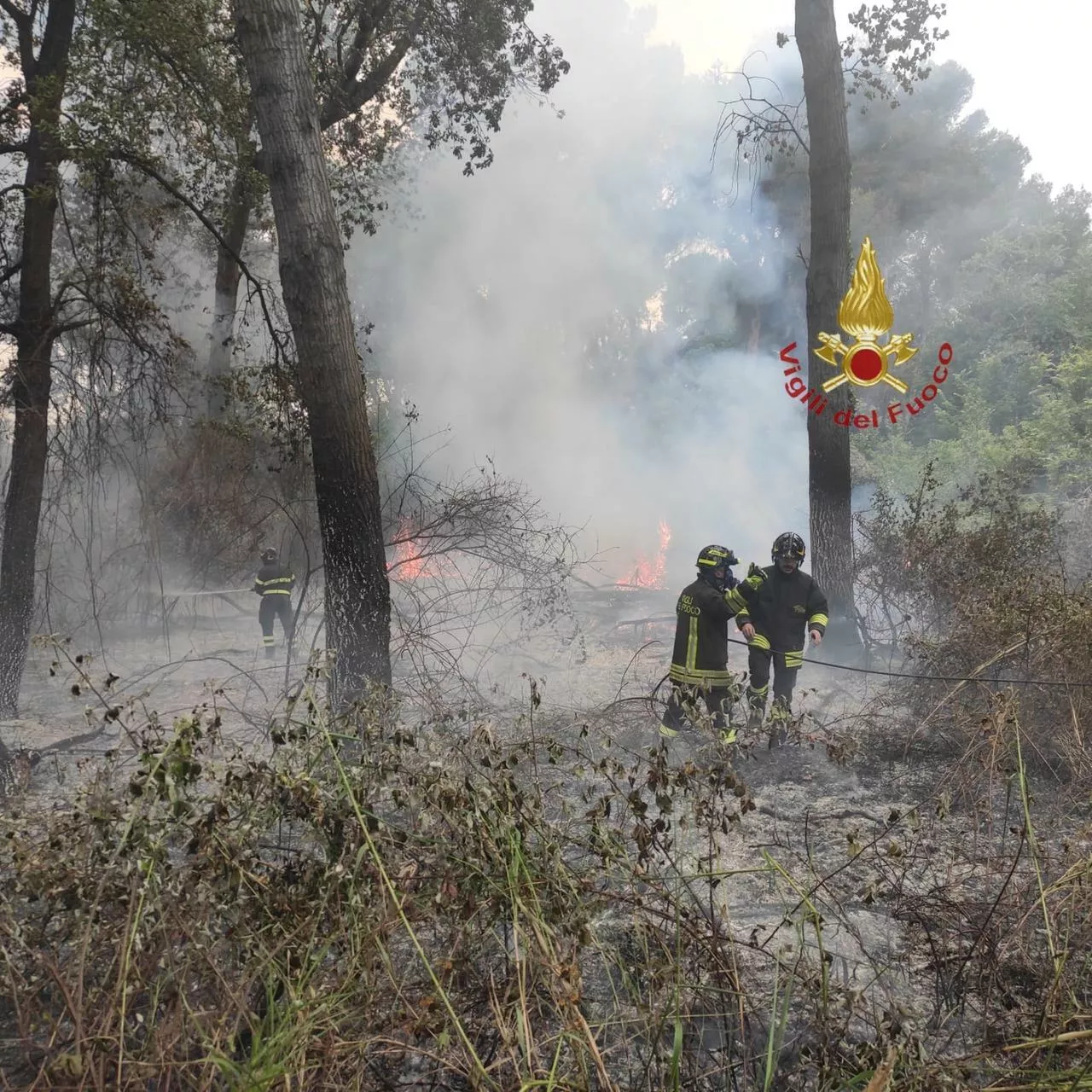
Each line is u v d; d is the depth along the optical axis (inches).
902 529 383.2
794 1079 116.3
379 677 261.9
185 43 349.7
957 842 191.5
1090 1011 125.6
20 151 333.1
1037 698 240.2
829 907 162.1
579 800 206.2
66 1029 115.6
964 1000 135.5
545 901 121.0
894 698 284.4
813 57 370.6
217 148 407.2
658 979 121.5
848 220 376.8
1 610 318.0
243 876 114.3
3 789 213.3
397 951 134.2
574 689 335.0
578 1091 101.8
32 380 328.5
